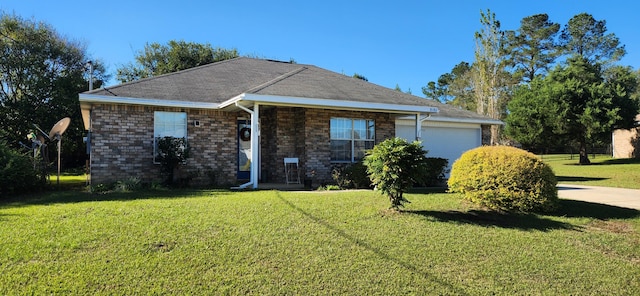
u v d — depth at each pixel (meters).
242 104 11.08
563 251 5.61
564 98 23.94
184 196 8.69
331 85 12.97
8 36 23.22
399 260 4.89
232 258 4.70
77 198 8.41
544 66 43.78
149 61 32.56
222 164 12.34
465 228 6.46
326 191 10.23
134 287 3.90
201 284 4.03
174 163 11.05
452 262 4.94
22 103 21.80
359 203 7.98
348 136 13.21
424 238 5.80
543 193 7.96
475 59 30.70
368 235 5.80
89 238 5.15
